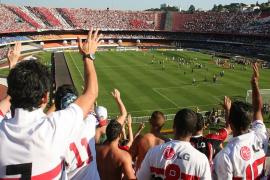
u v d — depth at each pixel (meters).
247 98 51.25
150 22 166.25
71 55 110.38
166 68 90.31
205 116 45.88
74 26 152.00
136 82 72.19
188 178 5.41
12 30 125.56
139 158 8.60
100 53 121.56
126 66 92.50
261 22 141.25
